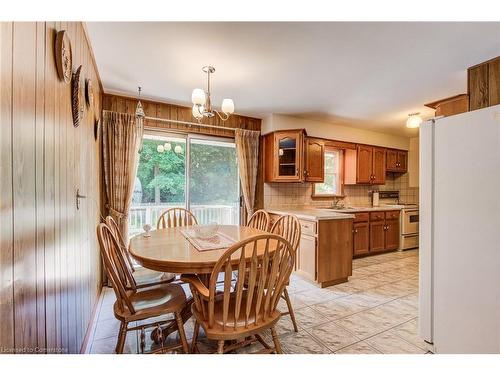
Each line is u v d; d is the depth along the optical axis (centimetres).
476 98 215
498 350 129
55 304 108
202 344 174
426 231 164
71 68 130
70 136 135
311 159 387
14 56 74
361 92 279
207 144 357
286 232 214
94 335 186
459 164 146
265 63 214
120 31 169
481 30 165
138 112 270
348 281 301
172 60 209
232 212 374
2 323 66
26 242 80
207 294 126
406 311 225
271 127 364
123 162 287
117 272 154
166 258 141
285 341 178
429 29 165
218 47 189
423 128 167
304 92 280
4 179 67
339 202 457
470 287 141
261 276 128
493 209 131
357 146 438
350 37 175
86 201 186
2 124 67
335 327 197
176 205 340
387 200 512
